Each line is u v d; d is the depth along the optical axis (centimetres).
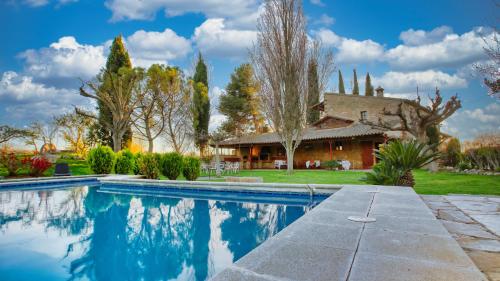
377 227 307
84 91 2350
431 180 1039
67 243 446
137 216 646
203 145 2577
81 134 2511
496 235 325
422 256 219
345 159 2348
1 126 2178
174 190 1040
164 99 2648
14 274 329
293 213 652
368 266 199
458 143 2233
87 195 984
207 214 656
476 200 562
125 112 2472
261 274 186
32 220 606
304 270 192
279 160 2522
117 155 1494
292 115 1778
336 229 299
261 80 1897
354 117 2942
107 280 309
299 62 1803
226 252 395
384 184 771
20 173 1518
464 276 183
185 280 309
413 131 1652
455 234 330
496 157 1420
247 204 781
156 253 396
